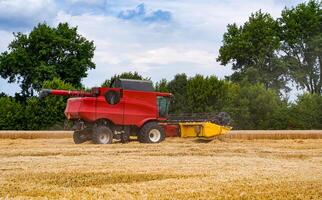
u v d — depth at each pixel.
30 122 54.69
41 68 66.12
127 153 21.75
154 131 28.94
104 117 28.03
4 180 13.26
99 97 28.11
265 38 74.44
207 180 13.13
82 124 27.91
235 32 78.38
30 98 60.34
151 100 29.09
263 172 14.91
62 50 68.69
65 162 17.61
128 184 12.54
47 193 11.30
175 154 21.44
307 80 74.56
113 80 29.41
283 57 76.19
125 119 28.45
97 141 27.84
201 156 20.61
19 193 11.32
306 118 51.09
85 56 70.31
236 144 27.84
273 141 30.89
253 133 33.78
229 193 11.34
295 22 75.88
